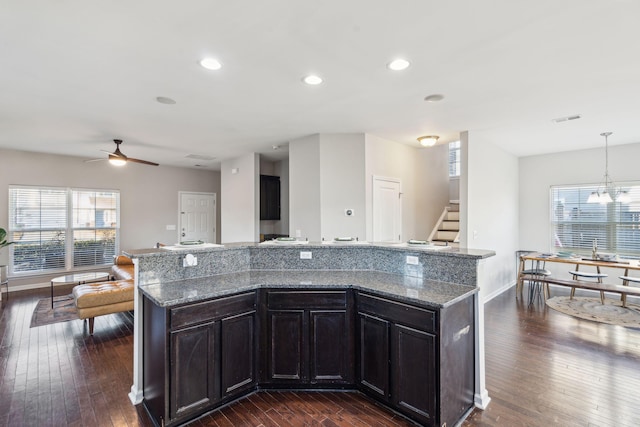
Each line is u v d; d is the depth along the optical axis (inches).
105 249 267.1
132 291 156.0
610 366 115.7
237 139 200.7
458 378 85.1
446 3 71.1
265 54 94.0
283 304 98.0
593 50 91.9
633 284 213.9
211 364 87.9
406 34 83.7
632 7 72.1
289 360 98.4
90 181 259.9
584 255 227.6
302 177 196.9
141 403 94.0
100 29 80.5
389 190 205.2
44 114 148.3
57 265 245.6
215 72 105.9
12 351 128.3
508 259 238.1
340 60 98.1
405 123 166.6
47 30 80.7
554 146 221.8
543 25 79.6
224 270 112.6
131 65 100.3
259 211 249.6
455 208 265.1
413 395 83.2
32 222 235.9
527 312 179.3
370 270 117.7
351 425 83.5
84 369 113.9
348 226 186.4
